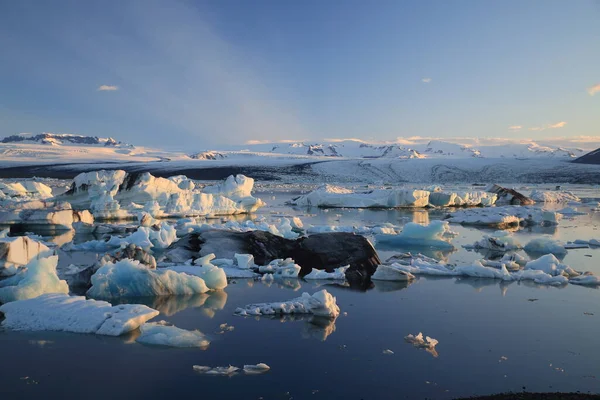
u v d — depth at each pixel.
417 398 6.50
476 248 19.69
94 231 23.92
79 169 139.38
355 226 26.11
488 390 6.74
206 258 14.92
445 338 8.86
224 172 131.88
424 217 33.78
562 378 7.16
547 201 48.44
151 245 18.22
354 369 7.43
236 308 10.71
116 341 8.51
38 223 24.17
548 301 11.46
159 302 11.20
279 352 8.11
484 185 93.75
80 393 6.58
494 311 10.63
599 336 9.02
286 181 115.25
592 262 16.72
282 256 15.91
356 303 11.23
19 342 8.39
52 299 10.02
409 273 13.97
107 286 11.58
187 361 7.70
